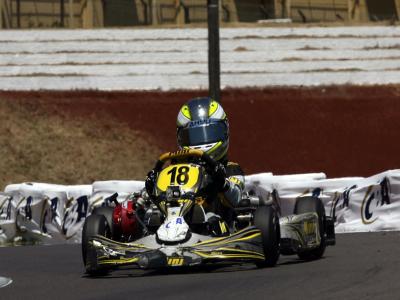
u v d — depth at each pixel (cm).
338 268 2992
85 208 5538
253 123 11800
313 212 3475
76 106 11938
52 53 14038
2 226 5972
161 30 14612
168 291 2541
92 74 13588
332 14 18000
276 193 5438
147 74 13438
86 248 3134
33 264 3884
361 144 11375
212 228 3078
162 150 10925
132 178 10300
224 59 14175
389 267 2930
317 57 14462
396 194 5116
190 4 17062
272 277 2772
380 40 14988
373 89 13462
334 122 12025
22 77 13200
